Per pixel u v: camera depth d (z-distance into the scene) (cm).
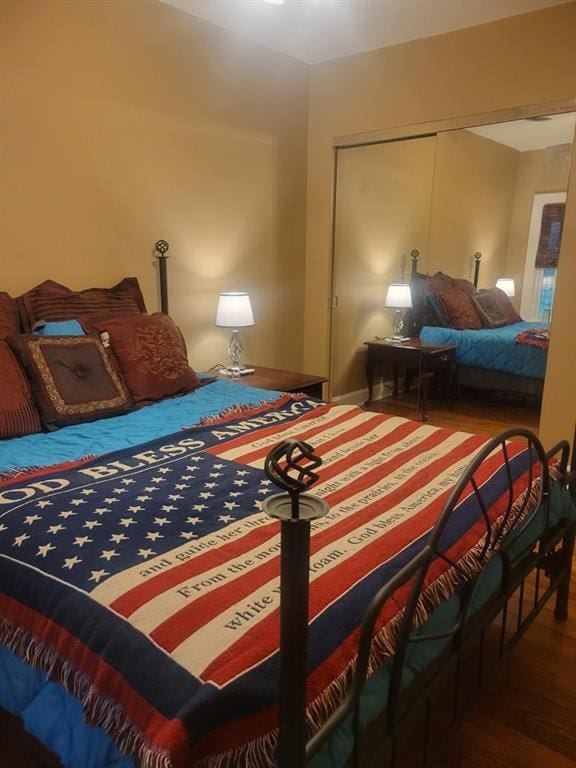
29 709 110
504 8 300
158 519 136
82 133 272
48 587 112
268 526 134
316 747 81
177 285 329
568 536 187
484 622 136
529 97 311
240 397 261
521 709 159
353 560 117
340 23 321
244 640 93
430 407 403
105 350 243
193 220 331
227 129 342
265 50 357
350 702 90
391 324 417
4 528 131
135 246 304
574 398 317
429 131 351
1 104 242
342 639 97
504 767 141
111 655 96
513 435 137
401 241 389
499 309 353
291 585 70
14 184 252
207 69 324
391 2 294
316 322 426
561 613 196
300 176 403
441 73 340
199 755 81
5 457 183
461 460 179
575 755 145
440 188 362
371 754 101
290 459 73
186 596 104
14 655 114
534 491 161
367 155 389
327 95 389
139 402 246
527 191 325
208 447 194
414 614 107
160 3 294
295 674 72
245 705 83
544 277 330
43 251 266
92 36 269
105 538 126
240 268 368
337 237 416
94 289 283
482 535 135
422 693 114
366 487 157
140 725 86
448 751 145
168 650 92
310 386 329
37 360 218
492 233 344
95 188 282
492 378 365
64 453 188
